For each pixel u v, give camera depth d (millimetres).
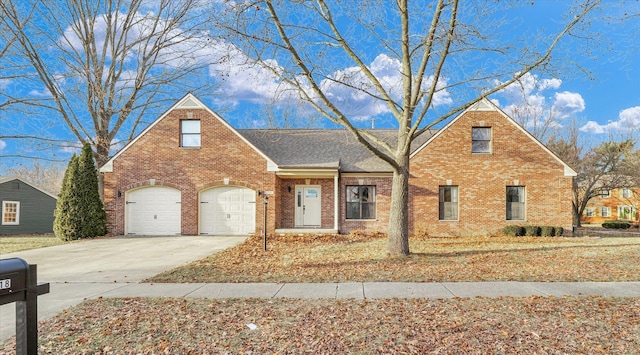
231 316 6141
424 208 19812
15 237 22188
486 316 5961
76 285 8680
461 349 4703
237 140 19844
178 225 19672
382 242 16094
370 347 4785
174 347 4891
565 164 19953
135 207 19812
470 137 20031
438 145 20016
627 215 48750
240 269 10414
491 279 8789
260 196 19641
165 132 19906
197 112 19938
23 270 3047
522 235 19172
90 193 19047
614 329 5379
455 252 12977
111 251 14352
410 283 8469
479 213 19781
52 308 6746
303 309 6516
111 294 7797
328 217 20938
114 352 4781
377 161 20797
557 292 7578
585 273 9367
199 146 19859
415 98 11844
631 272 9445
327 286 8289
